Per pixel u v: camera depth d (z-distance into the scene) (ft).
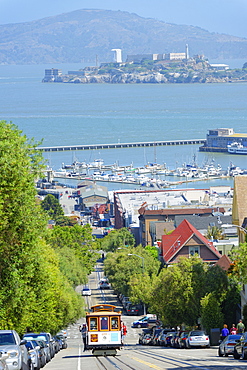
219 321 630.33
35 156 445.37
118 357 430.61
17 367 267.59
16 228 419.33
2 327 438.40
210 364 318.04
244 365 300.61
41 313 545.03
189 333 511.40
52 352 470.80
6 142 408.46
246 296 622.13
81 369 333.21
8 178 400.47
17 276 430.20
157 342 629.51
